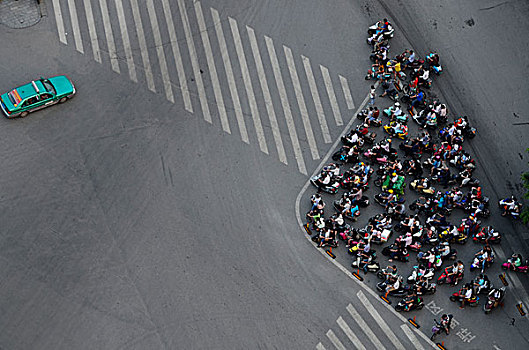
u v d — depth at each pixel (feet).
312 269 163.94
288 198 173.88
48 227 164.96
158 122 183.52
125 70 191.52
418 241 168.04
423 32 207.51
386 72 195.21
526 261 165.89
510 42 207.92
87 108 183.73
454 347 155.43
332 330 155.94
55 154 175.63
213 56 196.34
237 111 187.42
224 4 205.87
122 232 165.78
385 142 179.01
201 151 179.83
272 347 152.97
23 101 176.86
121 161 176.35
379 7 211.00
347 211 170.60
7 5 197.36
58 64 190.19
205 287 159.53
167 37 198.29
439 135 187.32
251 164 178.70
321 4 209.46
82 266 160.35
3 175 171.01
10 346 149.28
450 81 198.90
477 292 160.15
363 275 164.25
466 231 169.37
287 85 193.16
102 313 154.61
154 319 154.71
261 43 199.93
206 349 151.74
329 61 198.59
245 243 166.30
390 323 157.89
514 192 179.73
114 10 200.95
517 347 156.25
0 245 161.48
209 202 171.83
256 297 158.92
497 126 191.01
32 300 154.92
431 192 175.01
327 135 185.47
